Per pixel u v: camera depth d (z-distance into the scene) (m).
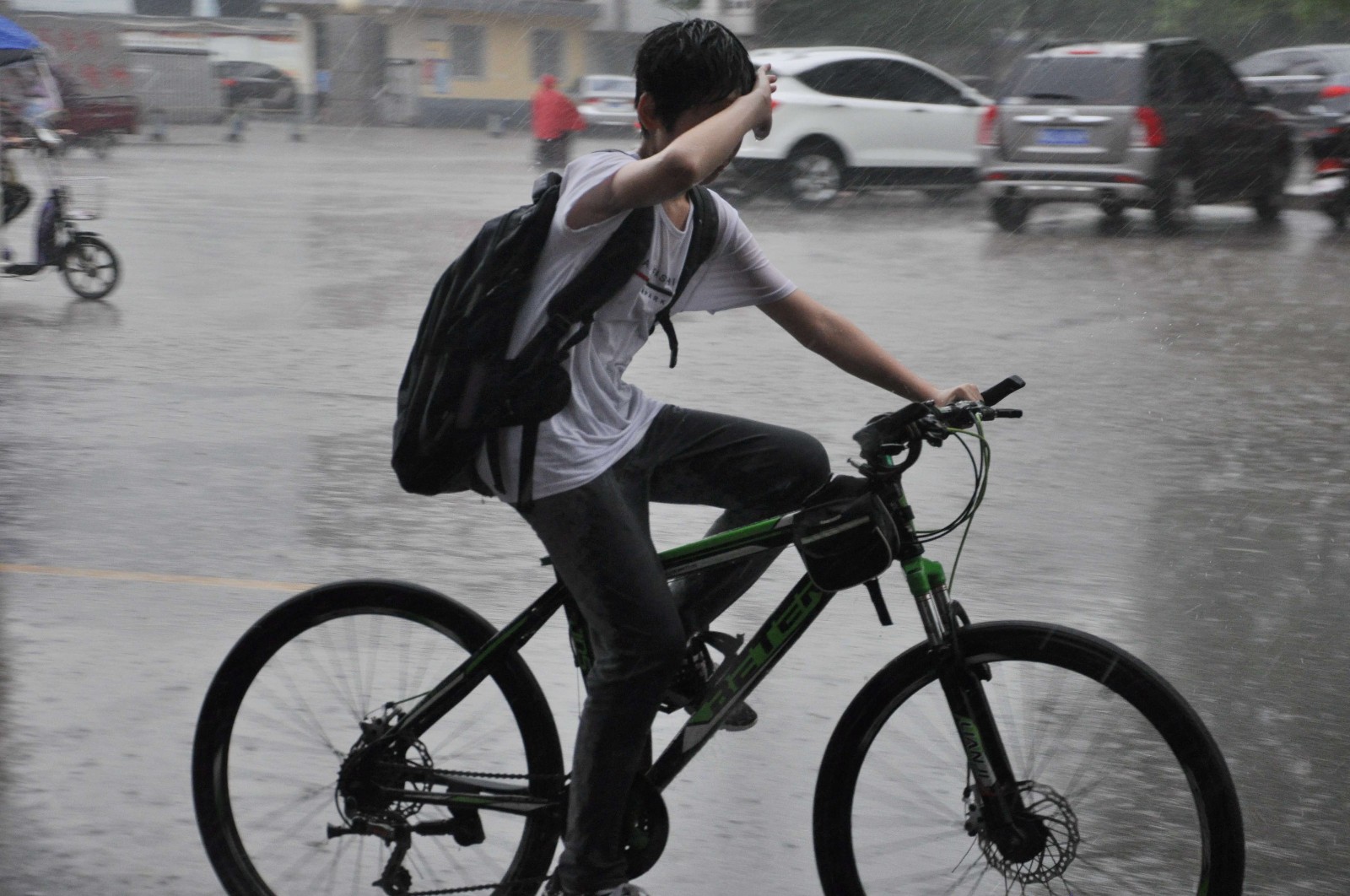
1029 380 19.55
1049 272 29.56
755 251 6.06
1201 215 40.12
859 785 6.10
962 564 12.10
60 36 78.81
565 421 5.70
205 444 15.94
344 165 61.00
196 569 11.86
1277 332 23.14
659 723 8.66
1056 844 5.84
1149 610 11.07
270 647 6.67
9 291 27.06
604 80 72.69
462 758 6.52
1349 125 36.16
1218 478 14.90
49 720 8.88
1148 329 23.31
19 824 7.60
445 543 12.63
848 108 40.81
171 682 9.51
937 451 15.84
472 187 49.97
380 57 103.00
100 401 17.97
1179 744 5.55
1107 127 34.81
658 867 7.20
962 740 5.82
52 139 27.00
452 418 5.57
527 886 6.45
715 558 6.01
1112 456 15.74
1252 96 36.94
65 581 11.48
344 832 6.52
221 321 23.97
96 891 7.00
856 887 6.14
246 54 103.88
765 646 6.05
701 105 5.52
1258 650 10.31
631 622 5.76
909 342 22.09
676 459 6.04
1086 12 77.19
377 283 28.17
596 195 5.35
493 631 6.41
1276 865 7.37
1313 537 12.95
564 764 6.46
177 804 7.84
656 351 21.42
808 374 19.88
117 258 26.39
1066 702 5.95
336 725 6.70
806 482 5.99
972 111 42.16
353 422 17.06
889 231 36.56
